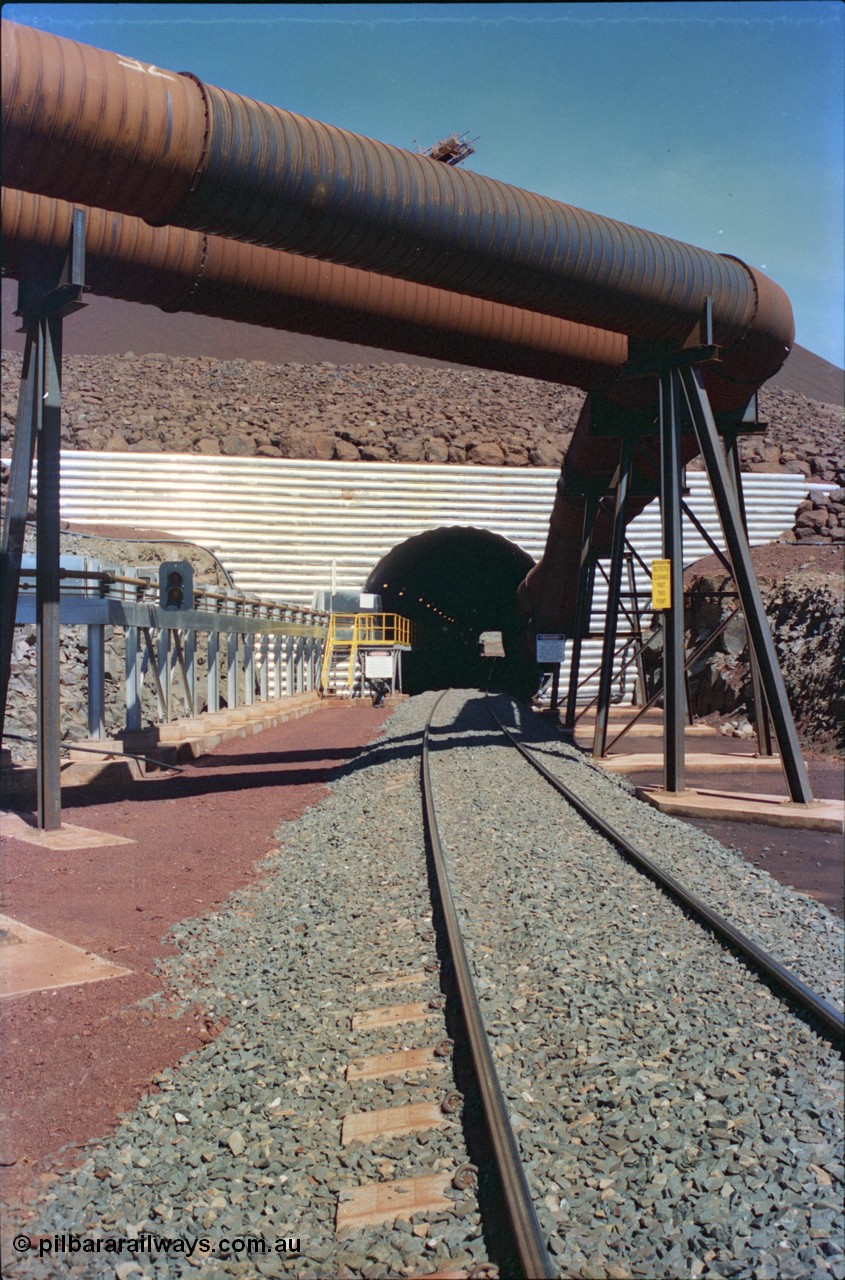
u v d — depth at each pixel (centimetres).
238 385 4722
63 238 1076
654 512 3294
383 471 3288
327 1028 562
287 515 3234
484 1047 485
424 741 1795
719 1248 365
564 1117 453
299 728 2406
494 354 1432
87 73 845
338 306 1276
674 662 1354
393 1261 360
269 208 986
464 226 1095
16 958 671
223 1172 427
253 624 2231
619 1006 564
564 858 903
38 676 1100
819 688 1964
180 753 1680
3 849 1004
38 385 1117
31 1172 429
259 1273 365
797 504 3462
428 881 838
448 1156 421
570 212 1200
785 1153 420
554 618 2895
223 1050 537
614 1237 370
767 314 1391
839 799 1312
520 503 3341
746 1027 539
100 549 2464
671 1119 447
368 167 1021
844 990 588
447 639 5456
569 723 2083
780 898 809
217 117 920
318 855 973
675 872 863
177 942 712
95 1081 506
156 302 1223
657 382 1509
